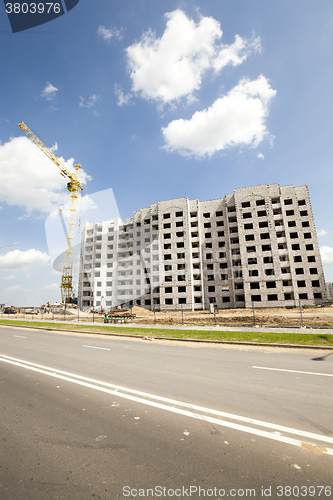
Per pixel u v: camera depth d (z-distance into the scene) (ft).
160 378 19.51
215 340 38.60
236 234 166.61
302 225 156.87
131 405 14.34
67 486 7.86
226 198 173.68
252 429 11.53
